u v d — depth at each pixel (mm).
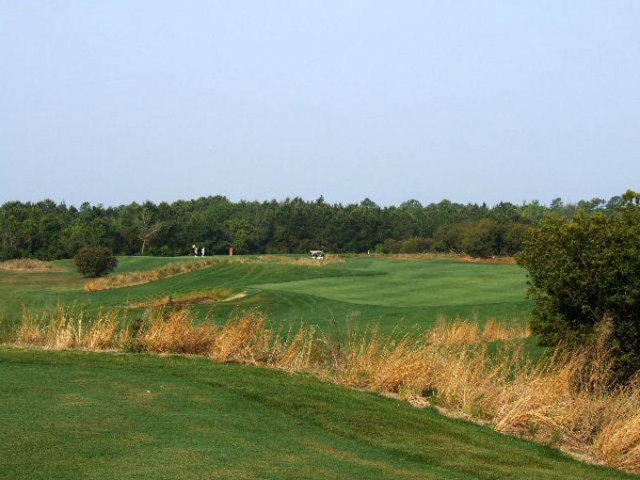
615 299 9477
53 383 7594
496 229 58062
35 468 4617
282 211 91625
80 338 11477
